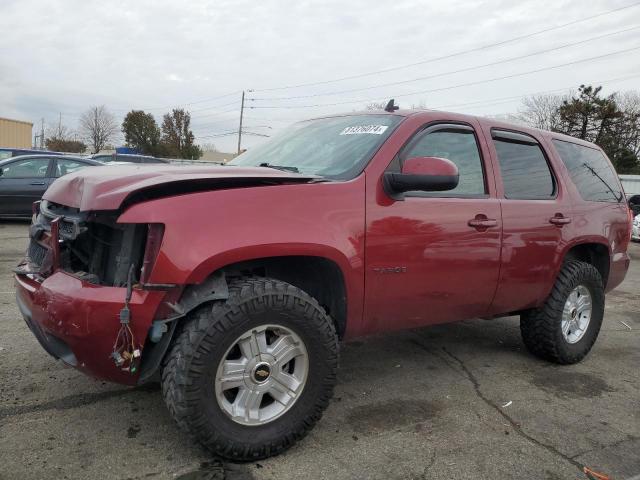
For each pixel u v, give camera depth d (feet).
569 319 14.62
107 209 8.11
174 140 206.69
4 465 8.45
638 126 155.84
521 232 12.65
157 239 8.03
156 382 11.78
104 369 8.30
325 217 9.41
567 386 13.20
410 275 10.62
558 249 13.71
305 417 9.21
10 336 14.23
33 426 9.71
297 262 10.10
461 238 11.34
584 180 15.37
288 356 9.05
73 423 9.87
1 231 33.55
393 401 11.75
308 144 12.04
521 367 14.38
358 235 9.80
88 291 8.05
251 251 8.50
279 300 8.71
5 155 47.44
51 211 9.80
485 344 16.20
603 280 16.03
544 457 9.71
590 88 152.66
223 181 8.82
